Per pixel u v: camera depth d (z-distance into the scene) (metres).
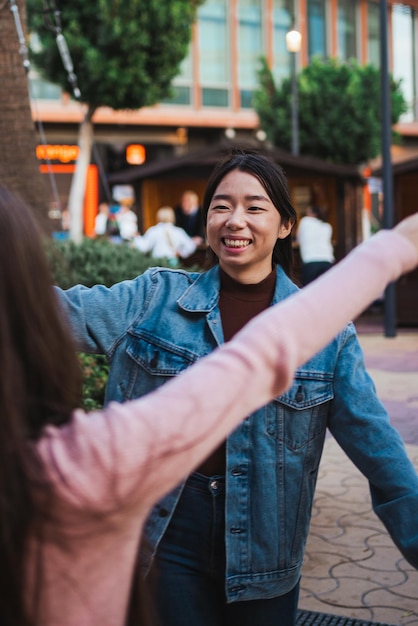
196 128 27.62
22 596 1.04
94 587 1.07
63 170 24.86
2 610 1.04
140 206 15.77
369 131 23.20
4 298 1.06
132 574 1.14
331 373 2.05
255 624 2.07
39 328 1.08
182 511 2.02
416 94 31.69
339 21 30.45
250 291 2.17
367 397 2.04
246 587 2.01
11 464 1.03
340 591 3.71
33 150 7.24
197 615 2.00
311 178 15.80
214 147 15.00
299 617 3.43
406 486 1.90
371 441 1.99
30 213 1.12
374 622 3.39
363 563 4.02
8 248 1.07
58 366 1.09
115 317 2.08
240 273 2.15
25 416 1.06
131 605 1.21
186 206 15.00
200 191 16.20
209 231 2.17
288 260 2.29
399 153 31.75
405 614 3.46
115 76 13.88
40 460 1.03
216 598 2.06
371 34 31.41
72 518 1.03
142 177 15.55
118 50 14.00
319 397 2.04
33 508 1.02
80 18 13.91
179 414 1.04
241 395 1.07
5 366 1.04
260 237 2.12
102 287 2.11
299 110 23.28
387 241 1.21
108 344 2.09
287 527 2.04
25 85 7.16
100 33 13.85
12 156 7.09
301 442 2.04
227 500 1.99
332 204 15.81
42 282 1.10
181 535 2.02
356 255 1.21
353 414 2.02
